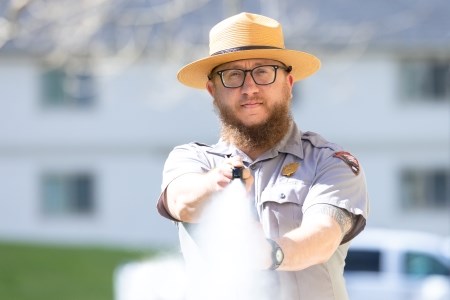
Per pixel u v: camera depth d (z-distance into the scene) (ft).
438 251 112.78
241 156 29.40
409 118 199.93
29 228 205.87
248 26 29.37
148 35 112.06
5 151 205.67
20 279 152.56
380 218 201.26
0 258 165.99
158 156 202.90
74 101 204.85
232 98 29.25
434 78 199.52
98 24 95.96
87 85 202.69
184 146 30.35
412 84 199.62
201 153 29.86
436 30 194.59
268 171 29.09
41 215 205.87
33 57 193.57
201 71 30.63
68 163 205.26
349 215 27.76
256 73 29.19
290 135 29.53
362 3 188.65
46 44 191.83
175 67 126.52
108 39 136.67
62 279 153.48
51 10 95.61
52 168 205.77
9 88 204.03
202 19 141.28
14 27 73.31
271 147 29.32
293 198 28.45
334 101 197.67
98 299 139.85
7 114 204.85
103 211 204.85
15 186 206.28
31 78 203.92
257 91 29.04
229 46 29.43
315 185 28.22
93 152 204.64
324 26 170.81
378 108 199.52
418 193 201.77
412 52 196.03
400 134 200.03
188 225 28.48
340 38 155.84
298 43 134.00
